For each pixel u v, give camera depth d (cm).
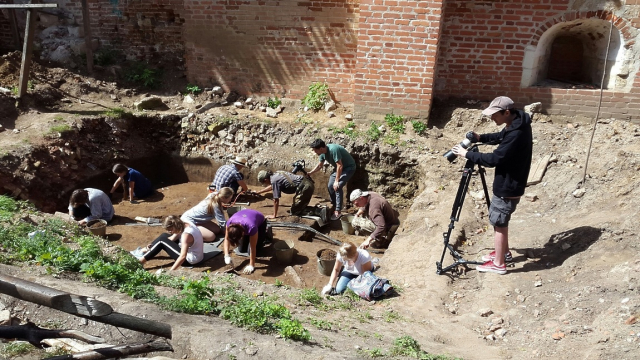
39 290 248
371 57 1004
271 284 655
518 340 521
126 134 1091
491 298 597
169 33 1187
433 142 990
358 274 650
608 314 512
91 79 1175
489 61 1025
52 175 932
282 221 902
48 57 1219
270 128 1083
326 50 1091
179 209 959
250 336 441
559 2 953
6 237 584
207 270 739
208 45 1150
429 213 818
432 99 1059
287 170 1038
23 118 1022
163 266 755
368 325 536
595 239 644
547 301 572
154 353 418
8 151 901
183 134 1116
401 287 647
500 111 580
